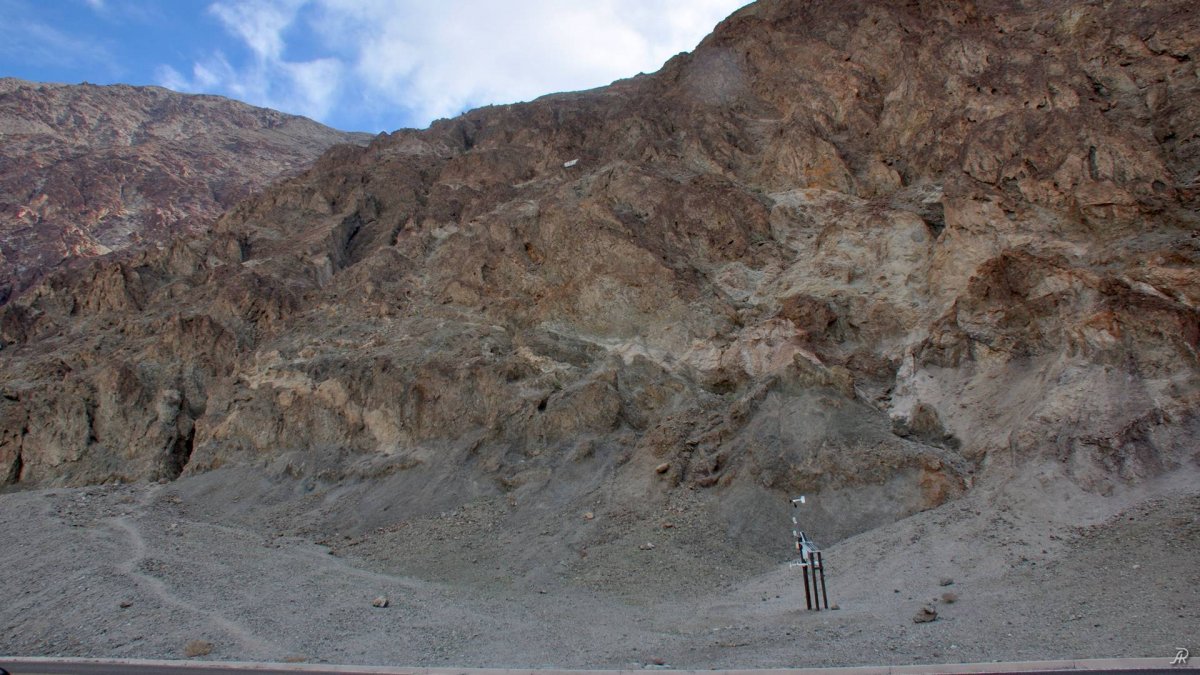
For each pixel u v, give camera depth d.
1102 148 27.72
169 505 32.19
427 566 24.14
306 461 33.66
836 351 29.27
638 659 14.61
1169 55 31.55
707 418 28.56
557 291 36.31
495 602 20.55
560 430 30.39
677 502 25.45
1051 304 24.81
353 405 34.75
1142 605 13.13
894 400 26.59
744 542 23.11
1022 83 33.03
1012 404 23.27
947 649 12.77
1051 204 27.80
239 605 20.08
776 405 26.94
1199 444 18.41
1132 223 25.62
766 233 35.75
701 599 20.00
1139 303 22.12
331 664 15.22
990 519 19.23
